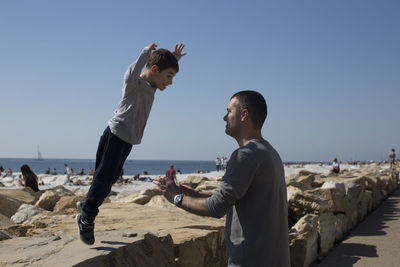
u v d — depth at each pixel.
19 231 4.17
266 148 2.41
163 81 2.89
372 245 7.07
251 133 2.53
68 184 23.02
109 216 5.01
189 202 2.34
